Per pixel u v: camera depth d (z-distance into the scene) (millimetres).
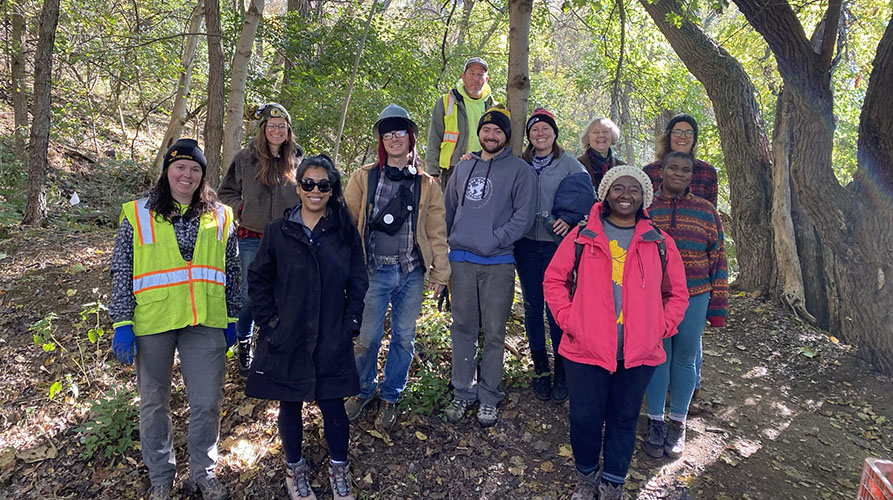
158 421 2631
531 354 3645
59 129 9398
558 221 3123
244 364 3633
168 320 2539
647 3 6449
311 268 2510
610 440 2660
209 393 2678
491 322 3227
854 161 10383
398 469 2982
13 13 8453
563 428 3357
